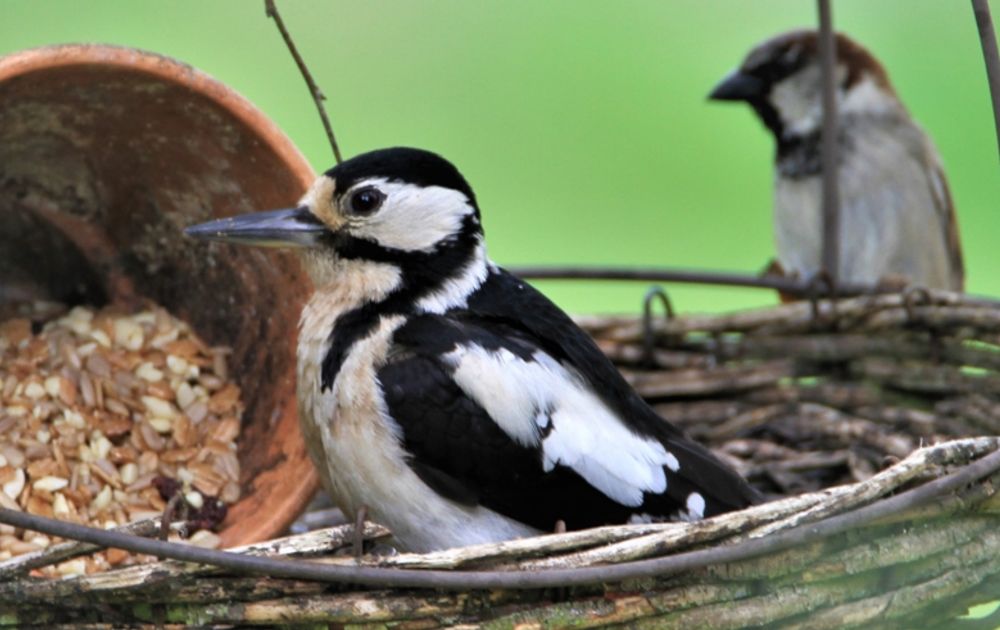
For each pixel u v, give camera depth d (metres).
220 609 5.53
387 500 6.78
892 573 5.91
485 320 7.12
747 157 16.53
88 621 5.60
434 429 6.71
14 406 7.44
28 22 15.64
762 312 9.85
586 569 5.42
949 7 17.31
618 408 6.99
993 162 16.61
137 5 15.77
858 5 17.69
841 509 5.74
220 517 7.41
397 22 16.47
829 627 5.86
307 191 7.33
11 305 7.97
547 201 16.02
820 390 9.54
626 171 16.23
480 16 16.80
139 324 7.98
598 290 15.54
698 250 16.02
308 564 5.34
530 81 16.28
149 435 7.60
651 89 16.86
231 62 16.16
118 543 5.27
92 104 7.29
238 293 7.91
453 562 5.55
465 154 16.11
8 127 7.27
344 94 16.14
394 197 7.14
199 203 7.81
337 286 7.21
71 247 8.06
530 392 6.77
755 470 8.86
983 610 10.95
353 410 6.78
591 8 17.02
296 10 16.25
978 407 8.98
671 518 6.86
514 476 6.74
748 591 5.76
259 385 7.80
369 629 5.56
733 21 17.09
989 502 6.03
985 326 9.10
